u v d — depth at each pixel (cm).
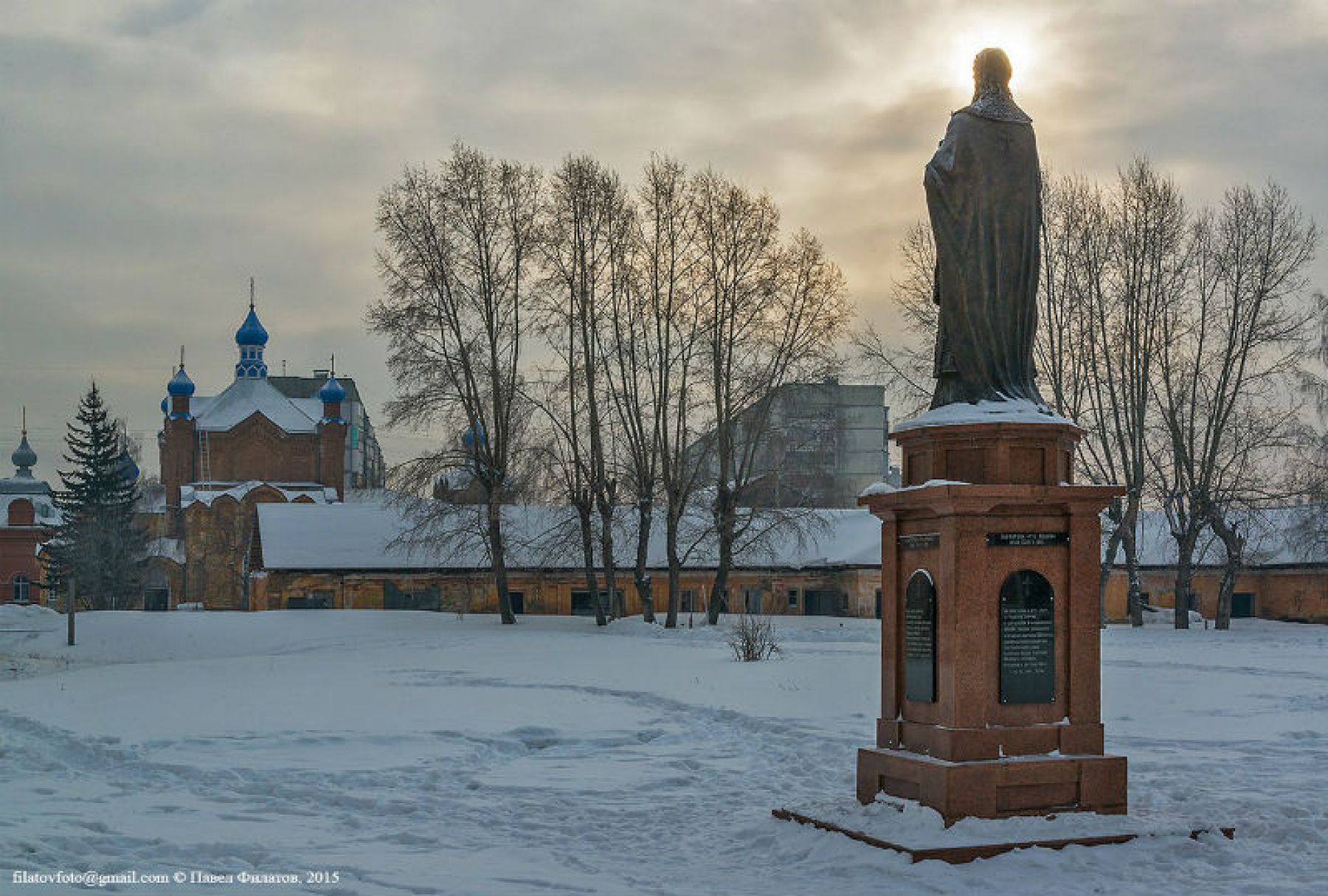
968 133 1412
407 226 5991
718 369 5891
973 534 1325
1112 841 1248
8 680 3894
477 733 2136
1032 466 1357
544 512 7588
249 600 9206
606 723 2286
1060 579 1346
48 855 1250
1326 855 1238
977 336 1407
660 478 6172
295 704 2628
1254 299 6028
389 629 5772
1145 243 6100
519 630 5756
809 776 1728
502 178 6062
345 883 1150
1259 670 3447
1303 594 7725
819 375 6012
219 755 1927
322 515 8012
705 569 7706
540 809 1532
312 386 16375
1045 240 6231
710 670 3384
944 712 1323
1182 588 6203
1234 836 1312
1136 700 2611
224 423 12250
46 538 11400
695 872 1212
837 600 7869
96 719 2331
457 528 6238
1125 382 6247
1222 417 6181
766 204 5959
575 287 6094
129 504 11119
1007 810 1295
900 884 1137
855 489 11481
